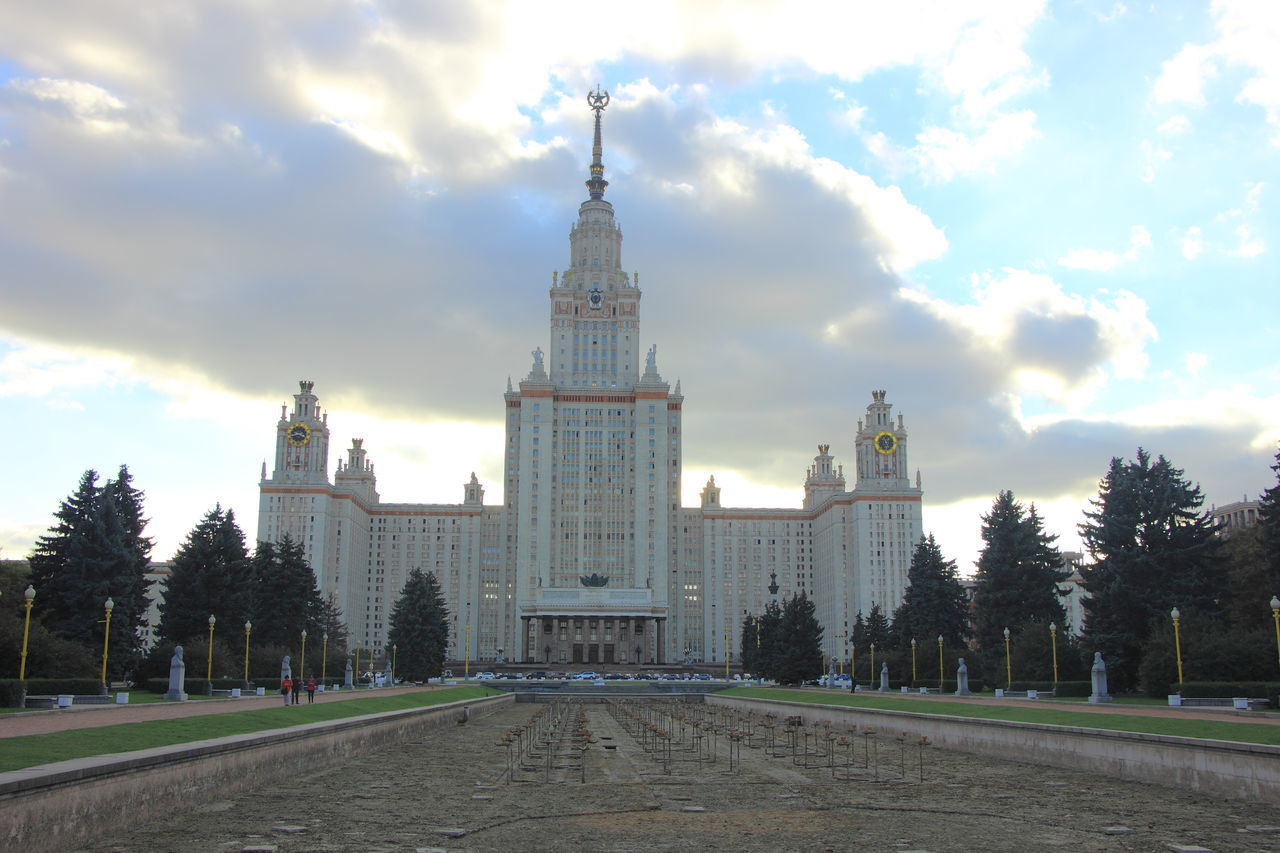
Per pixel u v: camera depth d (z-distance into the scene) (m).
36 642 76.81
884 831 33.78
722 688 161.62
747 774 49.69
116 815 30.75
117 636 94.81
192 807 35.84
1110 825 34.56
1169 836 32.50
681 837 32.53
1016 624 122.81
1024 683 101.44
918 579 145.38
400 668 159.88
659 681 178.75
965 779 47.12
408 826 33.69
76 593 93.81
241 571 122.56
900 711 70.19
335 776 47.22
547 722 85.00
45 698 65.25
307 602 142.50
